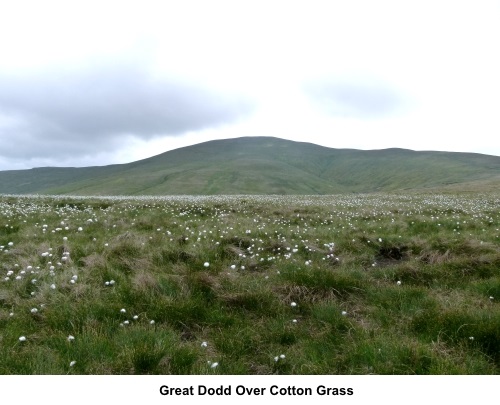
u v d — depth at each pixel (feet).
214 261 32.91
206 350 20.24
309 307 25.46
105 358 18.74
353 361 19.21
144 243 37.06
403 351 19.07
